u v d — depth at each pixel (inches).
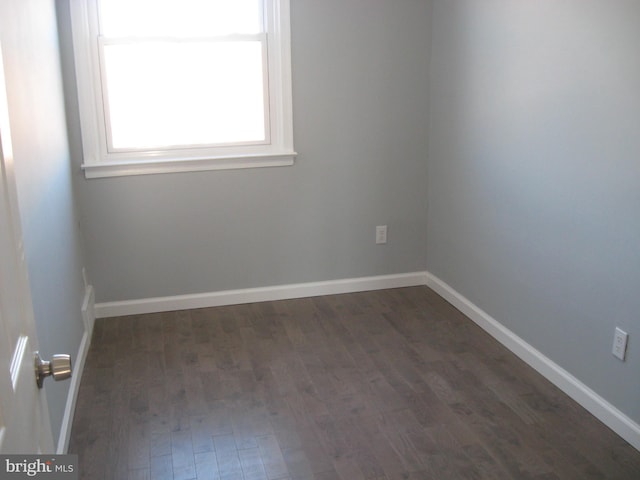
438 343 128.2
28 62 89.4
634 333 92.4
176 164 137.6
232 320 140.5
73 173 132.0
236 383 114.1
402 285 157.8
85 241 137.5
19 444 40.1
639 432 92.7
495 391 110.0
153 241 141.2
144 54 134.0
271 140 143.9
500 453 93.2
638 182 88.6
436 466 90.5
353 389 111.5
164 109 137.6
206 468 90.7
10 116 75.1
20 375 42.5
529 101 110.7
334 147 145.7
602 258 97.2
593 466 90.0
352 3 138.5
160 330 135.9
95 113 133.0
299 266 151.3
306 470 90.0
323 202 148.5
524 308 119.0
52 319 93.4
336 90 142.5
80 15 126.0
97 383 114.6
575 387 106.0
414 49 143.9
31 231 82.9
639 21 85.5
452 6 133.8
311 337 131.9
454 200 141.3
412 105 147.2
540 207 110.9
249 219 145.3
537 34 106.8
